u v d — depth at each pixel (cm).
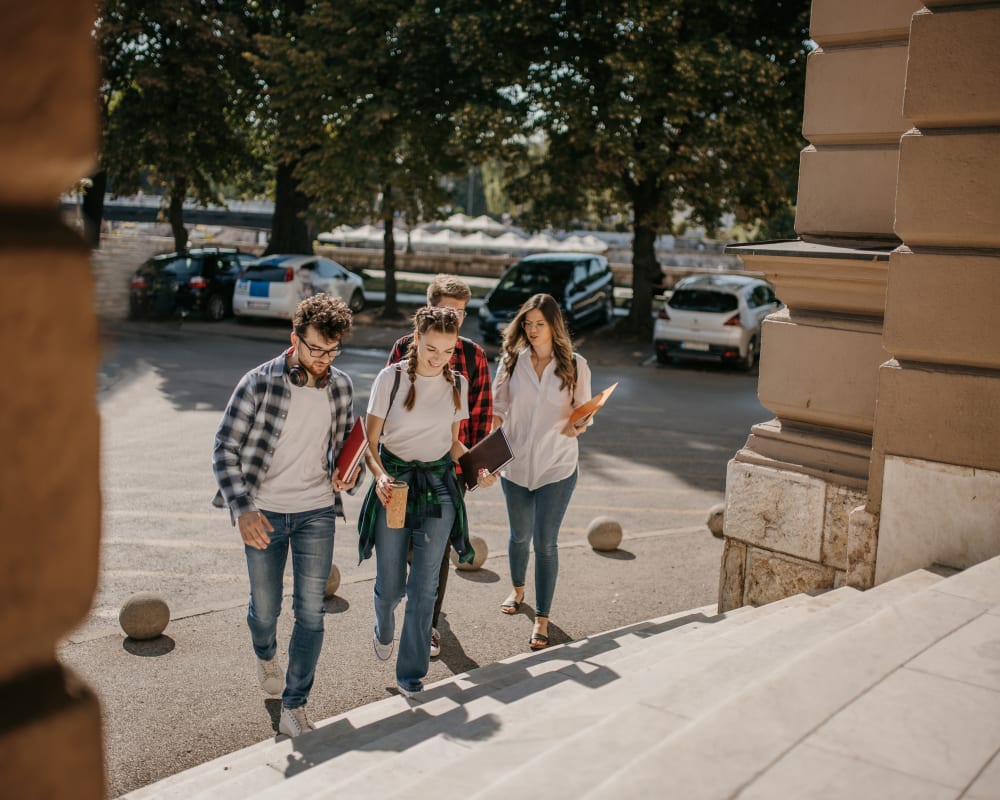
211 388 1447
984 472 429
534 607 627
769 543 538
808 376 529
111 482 910
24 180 63
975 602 341
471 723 368
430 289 534
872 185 536
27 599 66
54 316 63
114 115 2525
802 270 520
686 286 1961
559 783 219
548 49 1983
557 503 549
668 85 1866
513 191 2184
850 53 532
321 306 410
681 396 1617
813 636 362
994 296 421
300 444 417
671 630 514
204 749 423
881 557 464
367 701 481
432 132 2189
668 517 888
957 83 418
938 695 261
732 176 1986
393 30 2130
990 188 416
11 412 62
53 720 68
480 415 534
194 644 539
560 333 539
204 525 783
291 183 2766
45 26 61
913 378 445
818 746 228
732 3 1914
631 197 2216
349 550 742
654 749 223
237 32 2538
